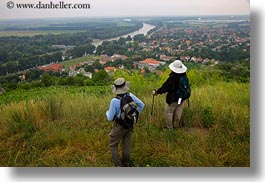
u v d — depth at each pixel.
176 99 5.58
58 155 5.37
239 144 5.36
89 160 5.22
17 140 5.84
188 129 5.93
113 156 4.86
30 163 5.24
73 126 6.20
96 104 6.88
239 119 5.98
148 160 5.18
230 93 7.59
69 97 7.52
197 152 5.17
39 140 5.70
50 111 6.58
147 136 5.61
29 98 7.82
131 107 4.53
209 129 5.84
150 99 6.99
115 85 4.60
